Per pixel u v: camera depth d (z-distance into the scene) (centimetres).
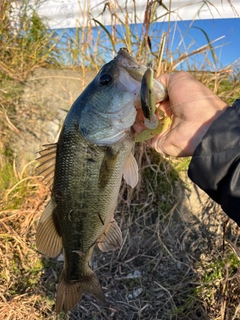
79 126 31
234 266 48
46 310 49
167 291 48
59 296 35
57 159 32
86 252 34
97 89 31
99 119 31
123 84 31
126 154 32
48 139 58
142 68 31
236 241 49
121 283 50
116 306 49
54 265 52
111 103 31
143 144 51
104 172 31
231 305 47
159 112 32
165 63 52
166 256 51
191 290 49
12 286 50
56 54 66
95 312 48
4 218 51
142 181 52
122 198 52
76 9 66
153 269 50
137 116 32
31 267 52
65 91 60
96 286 36
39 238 34
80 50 60
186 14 60
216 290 48
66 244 34
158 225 51
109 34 54
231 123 27
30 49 64
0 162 57
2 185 55
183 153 34
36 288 50
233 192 26
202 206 53
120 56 32
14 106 60
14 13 64
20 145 58
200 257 51
